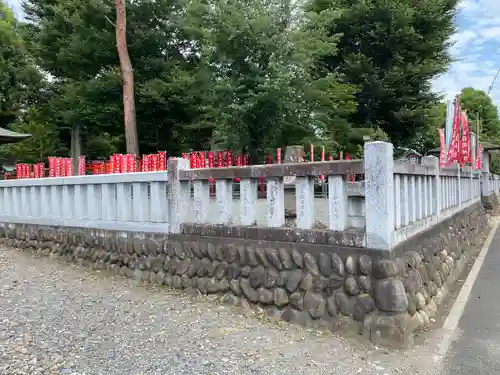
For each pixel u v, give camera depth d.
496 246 10.25
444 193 7.10
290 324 4.48
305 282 4.46
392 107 21.05
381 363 3.69
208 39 11.47
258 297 4.80
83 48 16.62
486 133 38.78
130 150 15.02
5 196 8.93
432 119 22.05
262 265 4.82
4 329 4.25
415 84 21.02
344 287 4.25
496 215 17.73
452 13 21.06
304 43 11.91
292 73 11.05
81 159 14.77
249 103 10.90
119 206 6.47
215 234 5.26
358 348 3.96
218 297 5.18
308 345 4.00
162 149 19.80
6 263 7.27
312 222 4.59
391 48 20.09
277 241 4.72
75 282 6.07
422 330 4.50
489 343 4.25
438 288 5.68
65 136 25.12
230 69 11.52
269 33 11.17
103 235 6.72
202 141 19.55
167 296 5.39
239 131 11.77
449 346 4.17
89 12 16.28
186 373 3.44
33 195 8.19
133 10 16.77
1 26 25.47
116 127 19.61
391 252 4.07
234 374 3.43
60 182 7.47
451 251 7.04
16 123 25.56
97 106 17.39
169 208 5.77
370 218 4.11
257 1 11.48
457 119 9.24
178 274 5.63
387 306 3.98
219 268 5.21
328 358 3.75
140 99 16.61
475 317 5.09
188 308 4.96
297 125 12.64
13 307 4.95
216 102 12.12
